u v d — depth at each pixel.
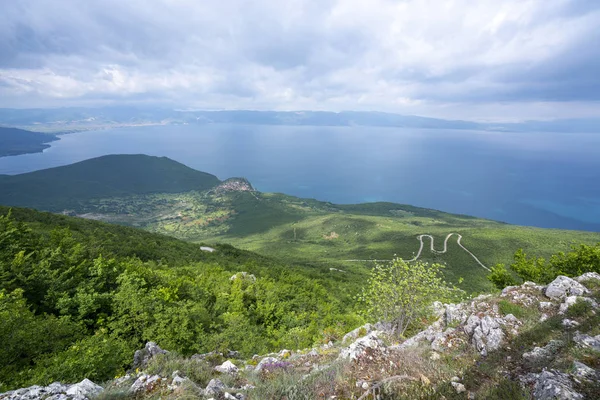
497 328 9.59
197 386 7.67
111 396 7.02
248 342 17.27
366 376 7.54
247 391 7.39
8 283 16.52
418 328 14.01
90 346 11.72
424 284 14.00
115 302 17.50
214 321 20.50
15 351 10.83
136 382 7.88
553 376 6.18
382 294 14.64
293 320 25.34
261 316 25.97
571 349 7.46
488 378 7.27
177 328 16.00
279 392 7.29
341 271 97.50
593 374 6.21
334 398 6.70
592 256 24.80
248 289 30.41
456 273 116.44
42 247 24.47
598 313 9.38
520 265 29.14
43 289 17.72
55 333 12.59
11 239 23.17
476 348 9.29
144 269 25.83
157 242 57.94
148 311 17.11
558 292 11.48
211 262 51.28
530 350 8.24
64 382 8.94
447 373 7.72
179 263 43.41
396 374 7.66
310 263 119.69
